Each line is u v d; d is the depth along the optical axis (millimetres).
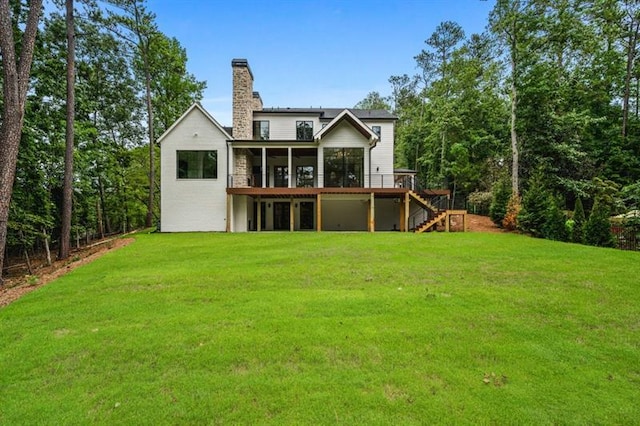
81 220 18500
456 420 2834
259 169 22891
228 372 3646
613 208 17094
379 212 22453
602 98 21672
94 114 22703
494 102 25578
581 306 5609
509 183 21109
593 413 2934
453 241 12992
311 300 5957
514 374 3551
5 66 8969
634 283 6965
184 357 3975
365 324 4863
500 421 2824
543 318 5113
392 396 3168
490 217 21438
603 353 4035
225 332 4637
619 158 20141
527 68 19328
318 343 4270
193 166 18656
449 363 3773
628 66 21422
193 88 26875
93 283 7461
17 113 9172
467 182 26078
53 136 14594
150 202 22562
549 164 19625
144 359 3957
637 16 20344
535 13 18422
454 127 27344
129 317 5320
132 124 25812
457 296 6145
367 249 11211
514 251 10719
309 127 22953
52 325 5074
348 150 19859
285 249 11438
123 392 3301
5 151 8992
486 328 4723
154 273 8203
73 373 3686
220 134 18703
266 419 2869
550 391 3254
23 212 12227
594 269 8203
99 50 20250
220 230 18609
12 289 7789
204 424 2828
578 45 19438
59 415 2963
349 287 6840
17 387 3436
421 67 35969
